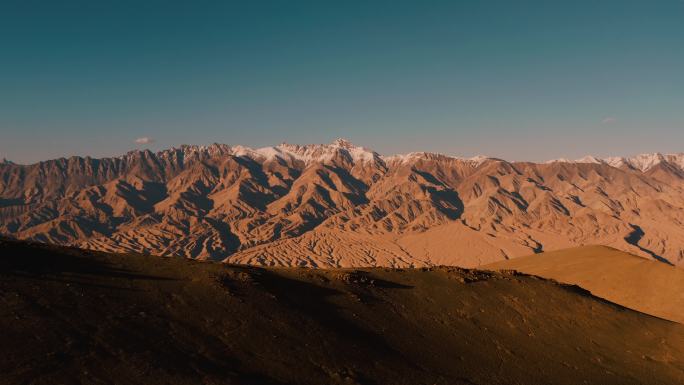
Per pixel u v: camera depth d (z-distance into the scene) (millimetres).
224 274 61656
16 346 37125
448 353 58938
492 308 76375
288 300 59750
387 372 49562
